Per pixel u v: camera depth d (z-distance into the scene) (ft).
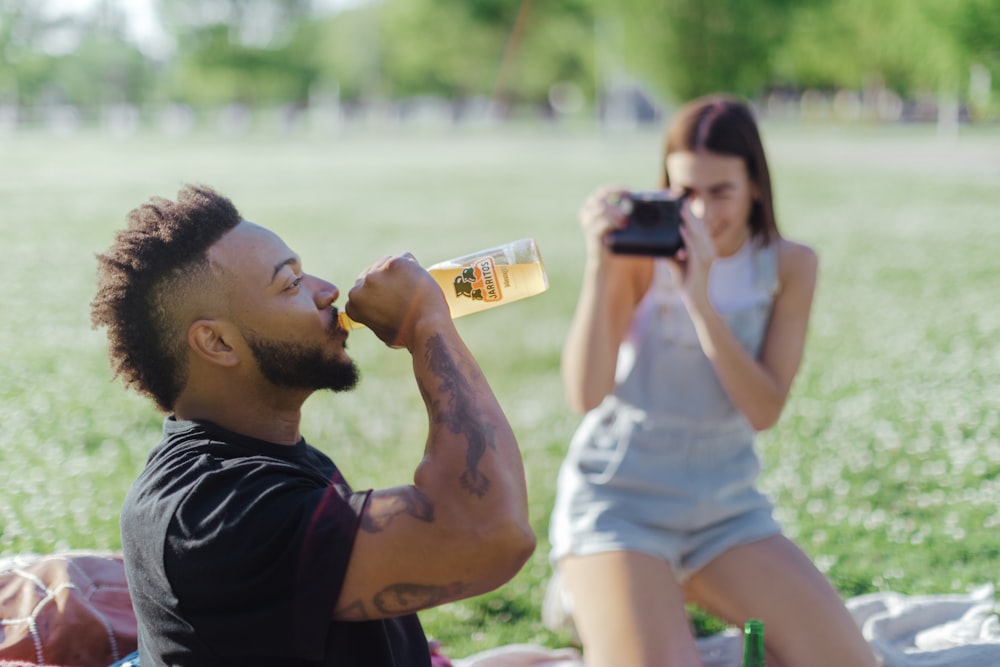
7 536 11.30
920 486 15.15
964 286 32.37
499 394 21.83
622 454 9.38
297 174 77.15
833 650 8.35
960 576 11.82
